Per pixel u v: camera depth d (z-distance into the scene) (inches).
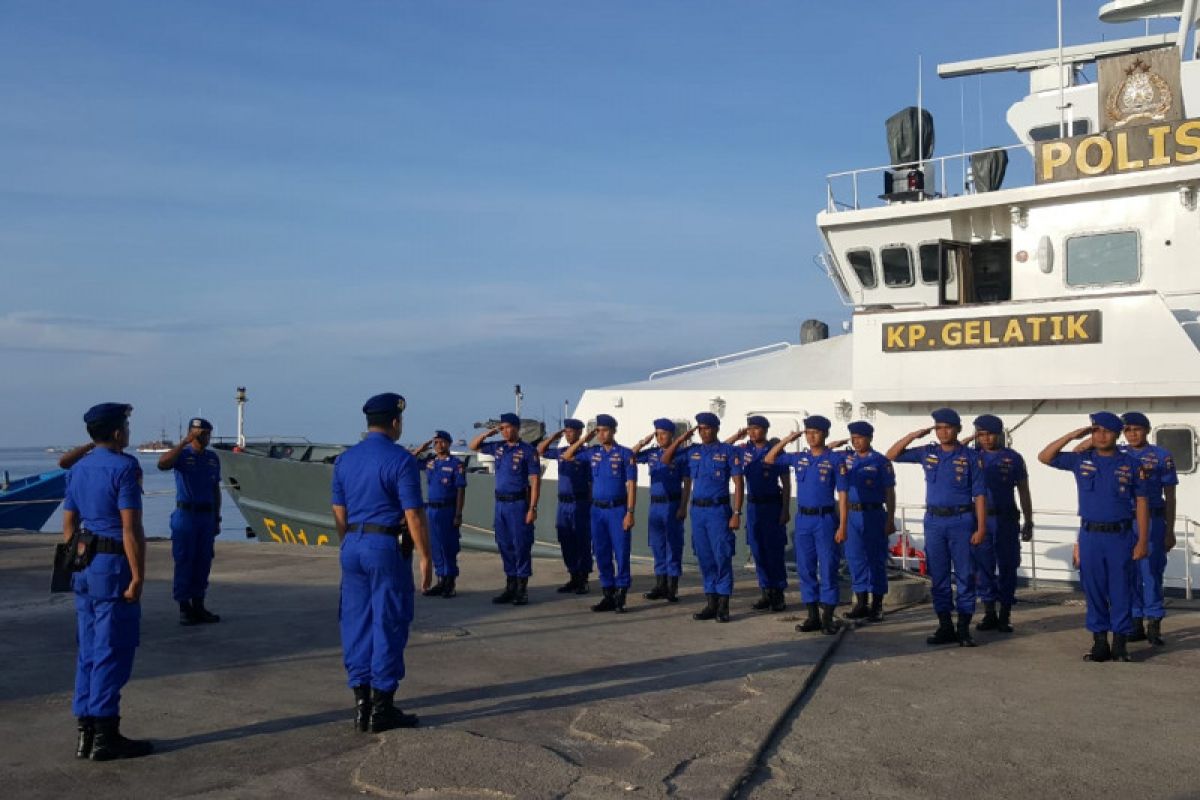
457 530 451.8
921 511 504.4
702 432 389.7
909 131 589.0
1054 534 480.1
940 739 230.5
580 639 350.0
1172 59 492.1
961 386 482.3
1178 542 453.7
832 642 344.5
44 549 631.8
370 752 218.8
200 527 376.5
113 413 228.1
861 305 586.6
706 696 266.5
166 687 280.7
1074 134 649.6
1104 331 451.2
